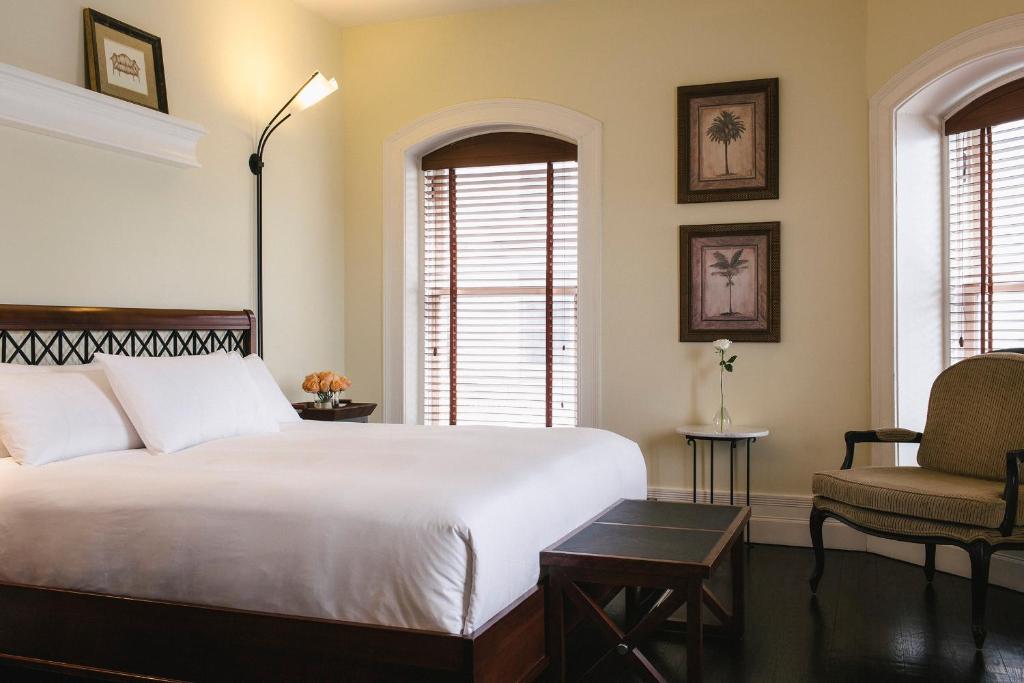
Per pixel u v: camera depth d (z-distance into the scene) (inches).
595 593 119.3
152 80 151.2
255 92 179.8
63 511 99.0
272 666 89.0
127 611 95.0
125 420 123.8
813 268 177.0
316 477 98.3
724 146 181.6
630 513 118.9
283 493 93.4
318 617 87.8
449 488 92.7
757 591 145.5
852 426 174.9
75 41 137.3
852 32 174.4
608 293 190.7
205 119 165.6
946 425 141.6
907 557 164.6
